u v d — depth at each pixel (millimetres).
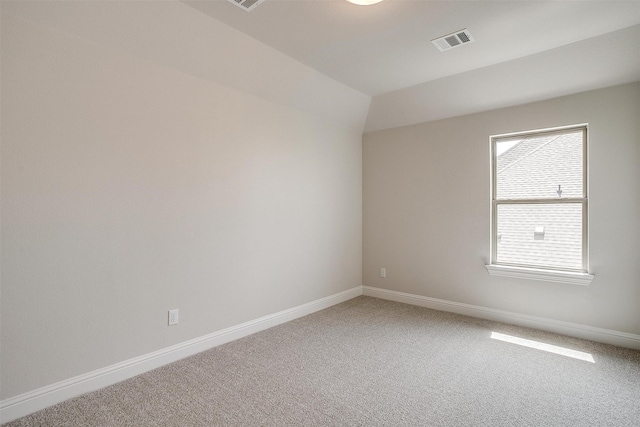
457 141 3932
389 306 4246
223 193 3059
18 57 1955
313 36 2729
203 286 2914
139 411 2035
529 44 2848
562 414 2020
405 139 4359
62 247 2139
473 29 2615
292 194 3740
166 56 2566
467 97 3668
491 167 3729
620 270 3008
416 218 4273
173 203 2697
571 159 3303
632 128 2938
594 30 2623
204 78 2883
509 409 2070
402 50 2961
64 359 2150
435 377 2465
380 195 4602
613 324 3049
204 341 2916
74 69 2166
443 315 3887
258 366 2627
